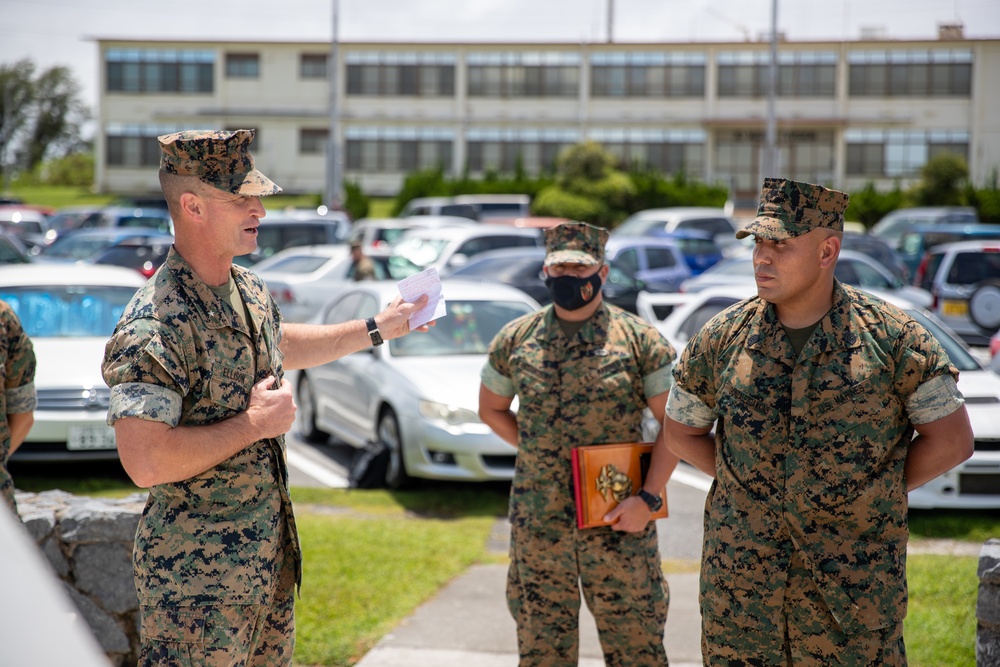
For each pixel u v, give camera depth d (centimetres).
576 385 371
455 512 711
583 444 371
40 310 820
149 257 1675
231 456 282
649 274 1770
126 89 4978
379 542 618
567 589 372
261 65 4928
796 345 289
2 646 127
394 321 345
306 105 4941
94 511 421
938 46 4609
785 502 283
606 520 360
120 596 423
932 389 280
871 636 280
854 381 280
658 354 377
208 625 273
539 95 4866
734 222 2798
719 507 297
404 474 751
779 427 286
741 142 4844
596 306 382
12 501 368
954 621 485
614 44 4800
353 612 506
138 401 264
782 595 284
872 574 279
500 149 4916
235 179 281
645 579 367
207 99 4959
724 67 4778
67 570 421
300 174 4984
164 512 279
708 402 311
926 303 1497
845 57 4688
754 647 288
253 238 290
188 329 278
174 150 281
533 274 1454
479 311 836
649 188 3903
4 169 7688
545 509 371
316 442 931
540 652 372
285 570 302
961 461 282
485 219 2948
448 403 726
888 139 4719
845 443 280
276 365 303
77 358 764
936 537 665
